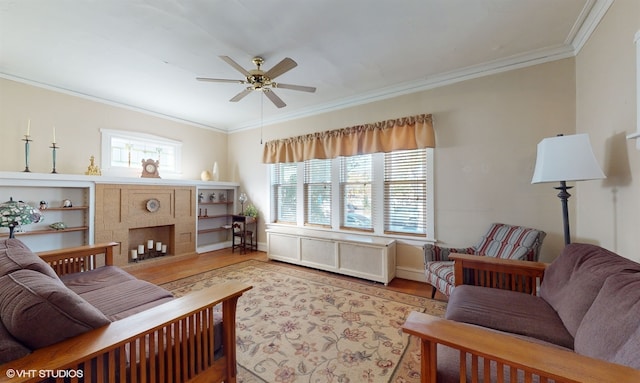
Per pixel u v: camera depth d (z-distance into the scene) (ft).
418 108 11.35
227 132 18.95
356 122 13.01
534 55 9.04
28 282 3.68
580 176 5.79
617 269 4.10
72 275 7.20
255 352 6.40
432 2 6.53
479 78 10.09
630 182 5.57
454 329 3.48
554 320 4.78
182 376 4.18
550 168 6.14
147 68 10.00
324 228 14.11
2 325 3.22
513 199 9.50
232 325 5.01
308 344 6.72
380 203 12.30
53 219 11.42
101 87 11.79
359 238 12.22
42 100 11.32
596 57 7.09
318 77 10.82
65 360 2.94
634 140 5.38
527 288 6.51
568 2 6.57
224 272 12.59
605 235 6.72
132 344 3.59
